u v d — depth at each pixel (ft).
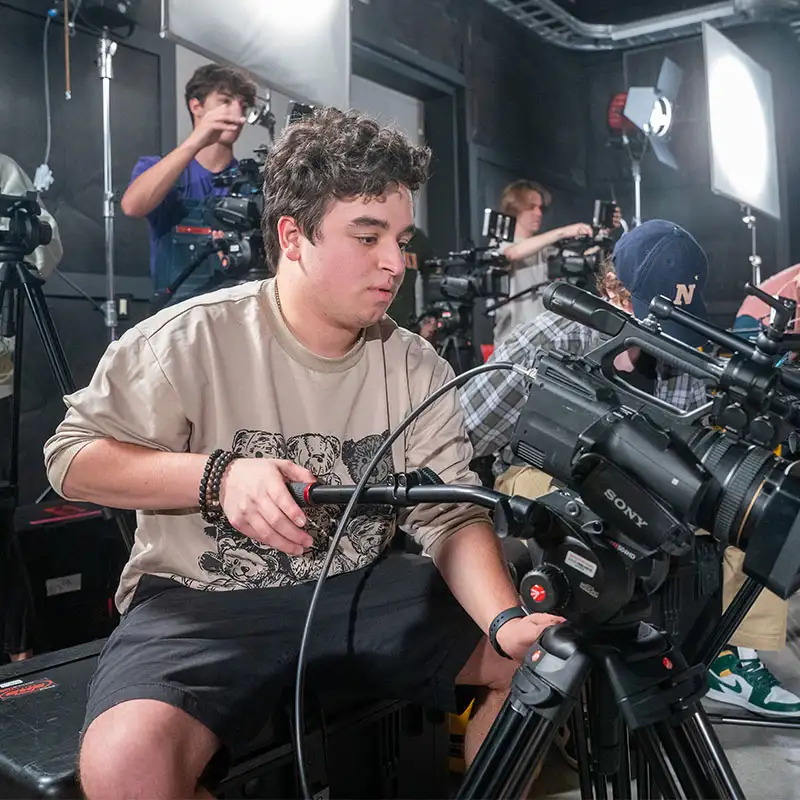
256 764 3.77
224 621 3.75
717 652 3.82
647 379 5.90
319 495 3.23
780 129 20.94
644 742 2.87
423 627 4.09
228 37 9.10
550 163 21.63
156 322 3.89
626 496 2.60
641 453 2.59
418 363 4.36
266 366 3.96
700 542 4.93
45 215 8.09
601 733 3.10
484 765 2.85
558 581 2.76
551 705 2.79
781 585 2.44
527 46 20.86
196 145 8.39
